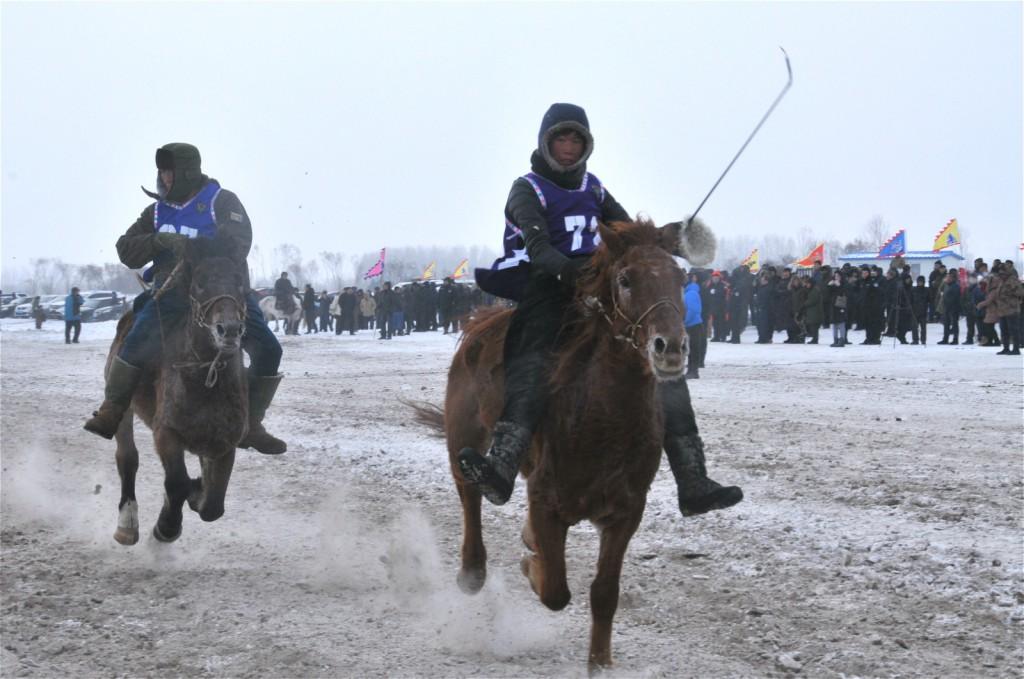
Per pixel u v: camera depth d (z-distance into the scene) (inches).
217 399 266.2
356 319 1643.7
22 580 265.4
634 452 192.7
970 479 366.6
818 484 362.9
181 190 286.8
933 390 652.1
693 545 292.4
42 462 450.6
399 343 1358.3
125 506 293.6
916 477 371.6
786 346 1104.2
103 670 203.5
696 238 195.6
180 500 269.9
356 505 353.4
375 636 223.5
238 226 287.0
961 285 1205.7
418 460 432.8
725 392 654.5
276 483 396.5
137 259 284.7
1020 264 2726.4
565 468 194.1
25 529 326.0
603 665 199.2
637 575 266.2
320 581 265.4
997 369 784.3
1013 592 239.6
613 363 188.9
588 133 216.7
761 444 449.4
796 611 234.8
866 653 208.2
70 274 5753.0
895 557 271.4
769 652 211.3
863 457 414.9
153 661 207.5
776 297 1167.6
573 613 241.4
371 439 495.2
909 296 1069.8
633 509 197.6
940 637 216.7
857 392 647.1
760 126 199.2
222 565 281.9
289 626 229.1
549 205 218.2
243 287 266.7
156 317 274.8
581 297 198.1
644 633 223.9
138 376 277.6
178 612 239.5
